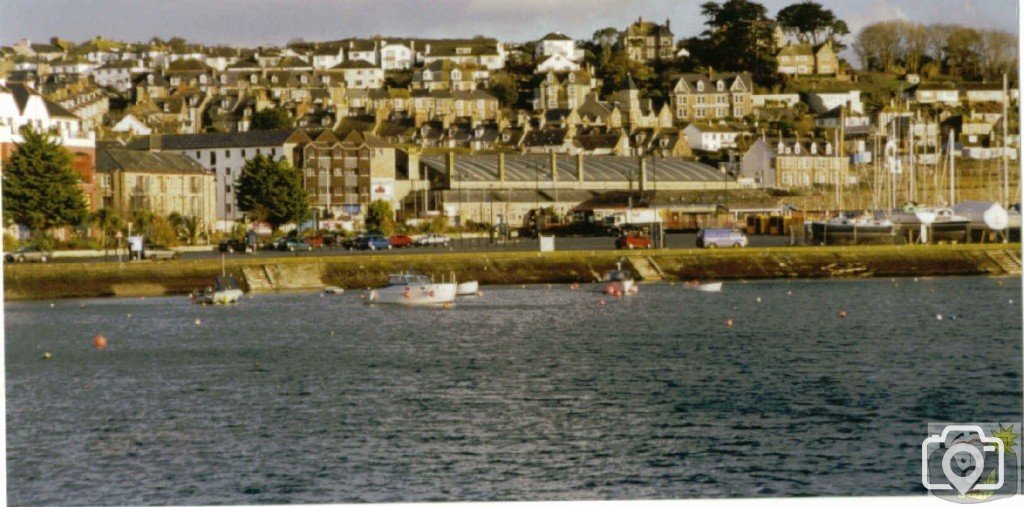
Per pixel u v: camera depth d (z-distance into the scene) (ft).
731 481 313.53
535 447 343.67
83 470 326.85
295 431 361.30
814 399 399.44
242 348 508.94
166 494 308.60
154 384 429.79
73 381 436.35
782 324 581.53
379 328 569.64
